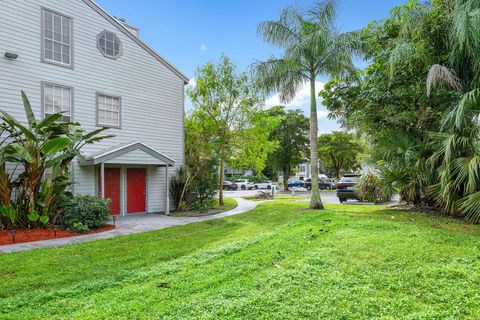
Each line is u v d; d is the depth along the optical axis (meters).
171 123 13.71
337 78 11.00
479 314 2.90
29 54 9.63
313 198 11.41
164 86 13.48
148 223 9.98
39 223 8.49
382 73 9.64
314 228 7.17
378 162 9.98
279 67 11.20
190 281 4.03
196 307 3.18
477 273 3.90
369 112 10.24
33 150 8.36
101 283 4.12
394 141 9.30
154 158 11.90
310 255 4.94
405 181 9.45
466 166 7.27
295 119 31.42
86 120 10.90
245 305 3.17
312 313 3.00
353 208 11.71
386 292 3.50
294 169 44.44
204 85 14.85
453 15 7.88
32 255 5.83
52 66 10.12
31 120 8.52
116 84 11.82
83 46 10.94
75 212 8.49
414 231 6.34
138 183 12.55
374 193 13.07
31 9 9.73
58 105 10.24
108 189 11.61
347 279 3.89
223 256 5.27
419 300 3.28
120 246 6.54
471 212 7.41
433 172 8.67
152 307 3.23
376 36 10.42
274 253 5.22
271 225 8.63
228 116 15.43
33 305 3.48
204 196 13.79
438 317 2.85
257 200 18.95
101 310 3.20
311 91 11.42
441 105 8.86
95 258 5.59
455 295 3.31
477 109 7.20
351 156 36.69
